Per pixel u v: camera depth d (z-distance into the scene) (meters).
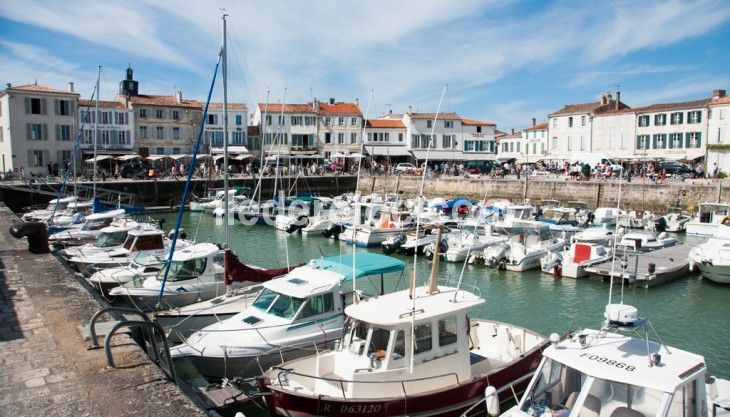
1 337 9.70
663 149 63.25
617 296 23.83
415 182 66.94
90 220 31.48
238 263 18.33
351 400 10.59
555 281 26.73
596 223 42.38
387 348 11.15
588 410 8.86
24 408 7.04
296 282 14.90
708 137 59.66
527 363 12.77
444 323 11.86
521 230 32.47
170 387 7.67
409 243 33.22
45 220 35.31
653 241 32.34
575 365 9.05
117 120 68.38
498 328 14.61
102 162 66.19
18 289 13.29
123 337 9.56
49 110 62.09
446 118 81.44
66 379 7.88
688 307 22.09
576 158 48.59
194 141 74.94
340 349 12.09
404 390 11.10
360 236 36.53
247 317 14.46
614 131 67.75
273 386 11.02
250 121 88.75
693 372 8.70
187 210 57.72
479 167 77.19
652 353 9.27
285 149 78.81
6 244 20.22
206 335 13.89
